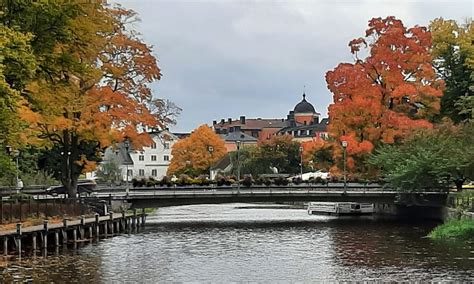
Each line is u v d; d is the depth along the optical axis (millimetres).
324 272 29266
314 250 37375
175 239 44281
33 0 31844
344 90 62562
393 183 55000
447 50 69750
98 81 48625
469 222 42375
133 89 51656
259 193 61250
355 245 39281
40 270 29562
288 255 35344
